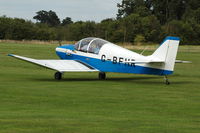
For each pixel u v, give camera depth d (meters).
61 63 32.81
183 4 157.25
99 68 33.28
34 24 134.75
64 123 16.45
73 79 33.41
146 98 23.47
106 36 123.50
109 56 32.59
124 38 119.50
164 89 27.80
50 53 65.62
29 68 42.41
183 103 22.00
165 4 158.12
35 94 23.80
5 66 43.56
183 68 48.69
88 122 16.72
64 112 18.72
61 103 21.12
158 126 16.33
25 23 128.75
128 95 24.45
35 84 28.61
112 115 18.30
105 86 28.67
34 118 17.22
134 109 19.95
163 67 29.75
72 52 35.69
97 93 24.92
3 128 15.46
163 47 29.83
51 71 40.06
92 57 33.75
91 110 19.41
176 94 25.42
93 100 22.30
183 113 19.17
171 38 29.48
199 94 25.62
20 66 44.12
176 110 19.91
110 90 26.53
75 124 16.34
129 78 35.44
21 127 15.66
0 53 62.00
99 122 16.78
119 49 32.44
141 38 118.00
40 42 110.69
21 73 36.91
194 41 125.12
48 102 21.34
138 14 135.25
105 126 16.11
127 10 167.75
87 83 30.38
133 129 15.74
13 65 44.94
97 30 127.44
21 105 20.30
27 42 110.50
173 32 124.69
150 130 15.65
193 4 155.88
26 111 18.75
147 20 125.94
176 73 42.09
